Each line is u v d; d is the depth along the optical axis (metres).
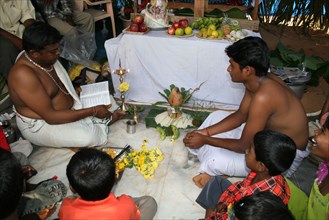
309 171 2.53
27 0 3.48
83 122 2.64
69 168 1.32
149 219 1.90
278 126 1.97
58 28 3.76
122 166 2.33
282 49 4.07
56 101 2.57
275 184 1.48
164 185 2.29
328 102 2.72
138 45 3.11
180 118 2.94
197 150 2.47
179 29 3.05
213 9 3.82
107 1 4.38
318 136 1.40
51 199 2.05
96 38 4.57
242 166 2.15
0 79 3.10
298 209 1.76
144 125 3.00
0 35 3.25
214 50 2.98
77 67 3.54
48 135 2.55
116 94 3.46
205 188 1.95
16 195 1.21
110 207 1.33
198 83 3.22
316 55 4.99
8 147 2.25
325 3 5.58
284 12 5.89
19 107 2.46
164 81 3.27
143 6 4.25
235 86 3.15
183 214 2.06
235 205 1.24
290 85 3.20
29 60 2.34
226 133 2.43
